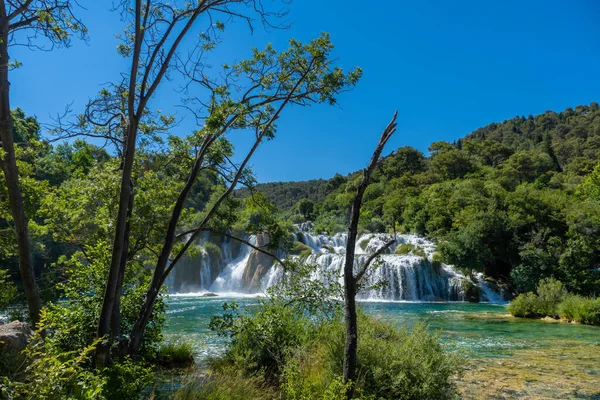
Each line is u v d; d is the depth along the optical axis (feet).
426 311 88.94
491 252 129.08
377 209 232.94
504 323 69.05
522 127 625.82
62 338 26.84
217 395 21.02
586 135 482.28
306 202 295.28
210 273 149.79
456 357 24.08
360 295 120.47
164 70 26.50
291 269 35.53
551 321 71.92
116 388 20.13
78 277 34.65
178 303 102.12
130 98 25.35
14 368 15.49
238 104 28.66
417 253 138.51
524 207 135.03
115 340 25.04
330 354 24.98
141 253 43.98
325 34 31.96
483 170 288.30
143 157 37.78
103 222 37.99
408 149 303.48
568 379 32.68
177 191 42.19
